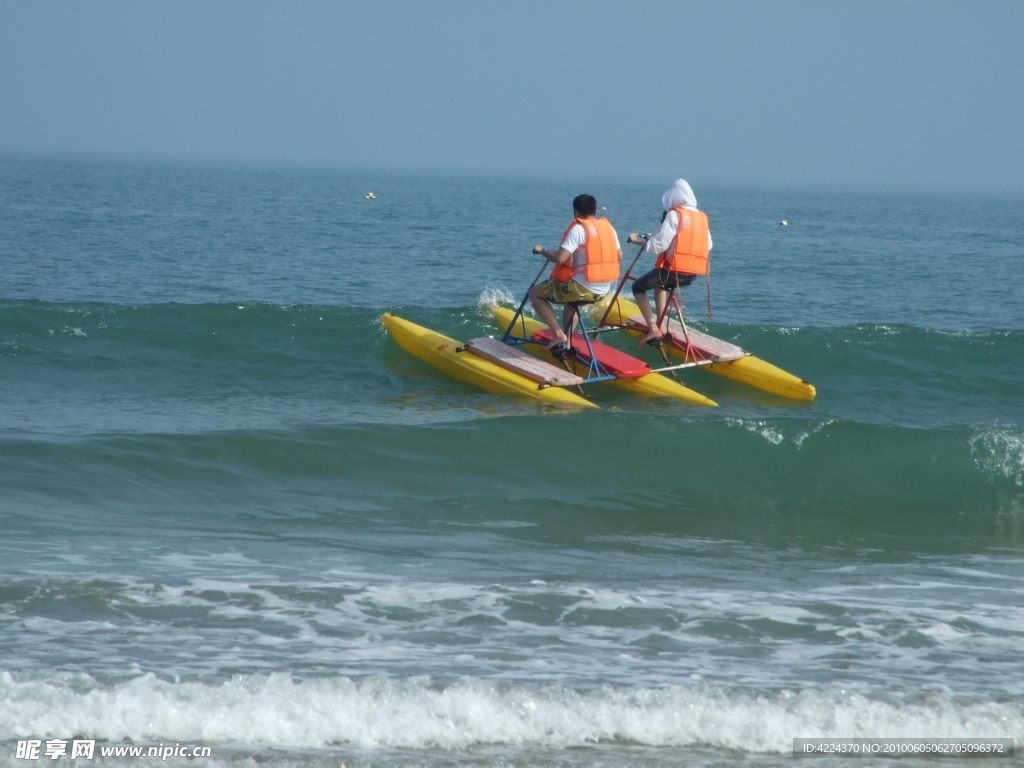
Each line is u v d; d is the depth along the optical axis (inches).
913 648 681.0
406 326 1566.2
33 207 5698.8
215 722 534.9
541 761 517.3
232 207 6934.1
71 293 2461.9
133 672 583.2
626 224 6254.9
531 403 1325.0
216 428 1147.9
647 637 684.1
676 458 1138.0
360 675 599.8
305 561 813.2
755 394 1455.5
